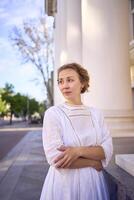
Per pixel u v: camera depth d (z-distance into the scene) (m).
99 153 2.50
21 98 114.38
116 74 9.76
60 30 19.97
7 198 4.74
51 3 27.53
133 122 9.79
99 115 2.69
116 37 9.80
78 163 2.43
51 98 47.34
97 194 2.48
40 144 13.25
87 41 9.87
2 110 109.88
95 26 9.84
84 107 2.64
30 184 5.48
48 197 2.44
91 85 9.70
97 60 9.77
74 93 2.63
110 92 9.72
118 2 9.84
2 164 7.56
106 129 2.68
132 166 3.33
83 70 2.71
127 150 6.23
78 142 2.47
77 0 13.73
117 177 3.28
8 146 15.24
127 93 9.82
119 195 3.10
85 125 2.55
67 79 2.63
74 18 13.70
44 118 2.53
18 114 116.00
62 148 2.41
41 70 46.91
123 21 9.87
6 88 113.25
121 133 9.48
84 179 2.44
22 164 7.36
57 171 2.45
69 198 2.39
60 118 2.49
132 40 11.09
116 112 9.61
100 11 9.84
